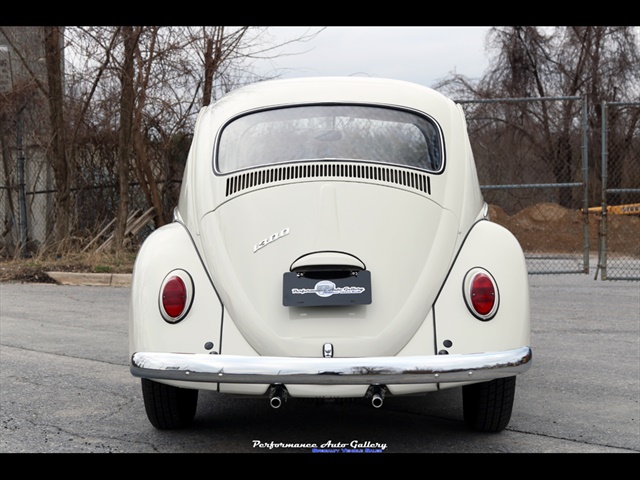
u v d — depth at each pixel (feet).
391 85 15.07
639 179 81.61
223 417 14.74
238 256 12.09
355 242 12.06
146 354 11.41
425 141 13.94
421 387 11.25
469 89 90.02
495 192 68.49
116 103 45.09
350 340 11.34
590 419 14.57
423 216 12.60
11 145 47.06
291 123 14.11
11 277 36.99
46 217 47.14
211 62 42.91
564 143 82.43
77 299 31.17
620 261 58.03
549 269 49.06
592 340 22.59
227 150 13.88
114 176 48.62
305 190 12.69
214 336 11.55
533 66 90.58
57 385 17.07
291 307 11.56
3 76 45.03
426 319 11.73
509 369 11.35
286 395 10.99
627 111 82.94
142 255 12.40
